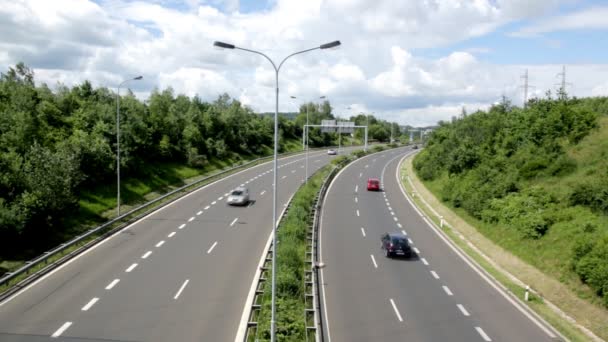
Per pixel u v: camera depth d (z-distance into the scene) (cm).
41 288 2305
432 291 2577
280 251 2827
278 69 2034
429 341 1967
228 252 3030
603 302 2317
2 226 2650
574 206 3306
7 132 3959
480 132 6222
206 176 6550
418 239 3716
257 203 4762
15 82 5416
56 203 3105
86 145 4331
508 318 2250
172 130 6744
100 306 2112
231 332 1909
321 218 4347
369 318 2178
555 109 4828
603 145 3941
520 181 4078
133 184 4928
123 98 6656
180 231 3531
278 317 1986
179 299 2233
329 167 7662
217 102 10894
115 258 2825
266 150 10075
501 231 3534
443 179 5888
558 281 2662
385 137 16550
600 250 2498
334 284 2625
